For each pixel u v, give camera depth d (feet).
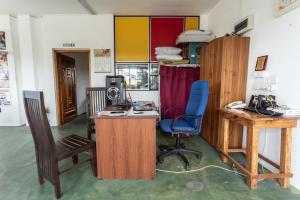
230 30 10.18
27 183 6.51
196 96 8.53
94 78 13.96
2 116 14.15
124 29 13.69
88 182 6.55
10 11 12.71
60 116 14.66
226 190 6.05
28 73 13.75
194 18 13.65
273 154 7.04
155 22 13.66
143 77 14.05
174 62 12.06
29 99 5.66
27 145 9.99
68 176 6.96
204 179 6.72
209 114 10.26
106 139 6.49
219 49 8.84
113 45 13.71
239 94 8.79
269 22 7.13
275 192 5.94
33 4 11.55
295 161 6.14
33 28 13.66
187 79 11.79
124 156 6.58
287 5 6.15
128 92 14.07
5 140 10.78
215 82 9.31
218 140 9.15
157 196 5.77
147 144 6.53
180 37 11.98
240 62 8.60
